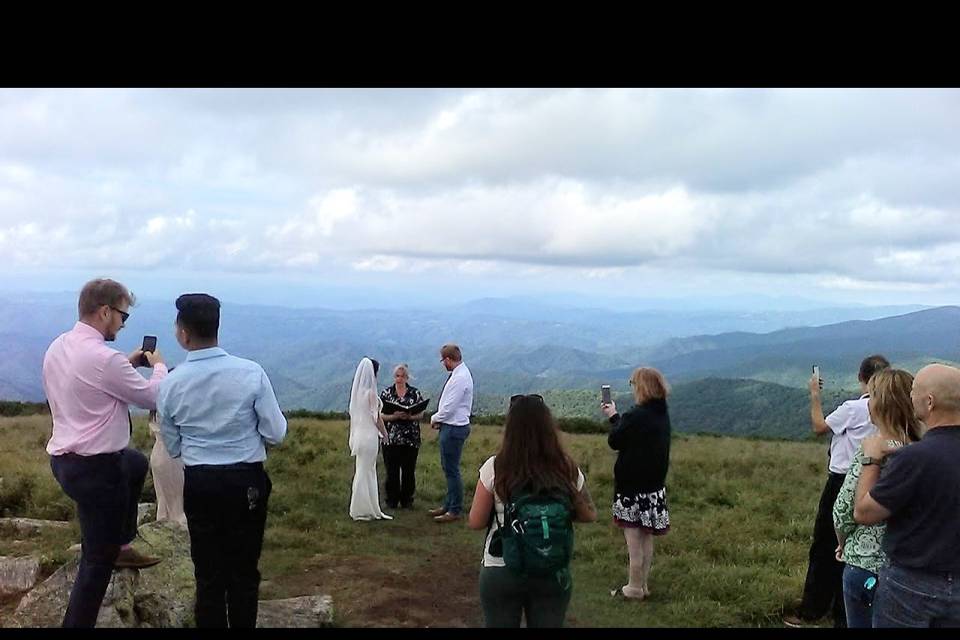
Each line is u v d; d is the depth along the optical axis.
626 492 7.15
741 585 7.30
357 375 10.20
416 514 10.56
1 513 9.41
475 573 7.80
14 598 5.95
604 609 6.88
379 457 15.21
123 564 5.53
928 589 3.62
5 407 27.67
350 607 6.57
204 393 4.48
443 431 10.12
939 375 3.75
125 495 4.68
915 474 3.65
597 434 26.39
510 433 4.27
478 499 4.32
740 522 10.52
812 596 6.52
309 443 16.36
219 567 4.57
